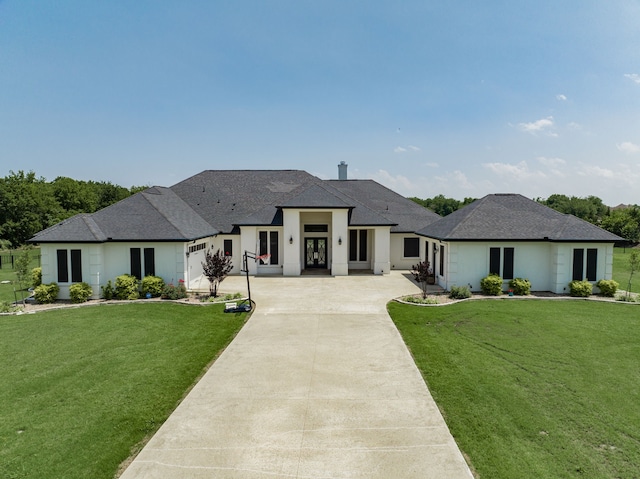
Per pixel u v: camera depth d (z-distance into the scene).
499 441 6.89
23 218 62.25
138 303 17.86
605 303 17.78
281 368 10.27
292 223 26.16
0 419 7.67
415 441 6.91
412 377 9.66
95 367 10.31
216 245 27.75
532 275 20.28
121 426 7.42
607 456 6.46
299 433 7.18
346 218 26.34
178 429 7.31
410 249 29.72
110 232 19.62
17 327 14.08
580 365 10.35
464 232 20.20
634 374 9.78
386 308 16.78
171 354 11.30
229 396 8.67
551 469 6.13
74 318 15.33
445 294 19.75
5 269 31.97
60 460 6.38
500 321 14.59
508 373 9.83
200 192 31.06
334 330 13.62
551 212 22.31
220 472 6.07
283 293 20.09
